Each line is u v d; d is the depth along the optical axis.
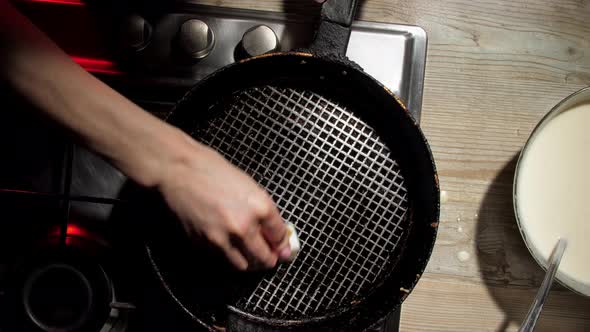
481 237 0.87
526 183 0.82
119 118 0.60
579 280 0.81
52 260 0.77
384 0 0.88
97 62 0.81
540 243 0.82
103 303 0.78
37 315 0.77
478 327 0.87
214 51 0.81
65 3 0.81
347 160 0.77
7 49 0.58
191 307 0.72
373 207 0.76
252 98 0.77
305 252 0.76
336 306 0.75
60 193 0.80
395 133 0.76
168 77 0.81
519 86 0.88
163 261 0.74
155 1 0.81
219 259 0.75
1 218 0.80
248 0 0.87
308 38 0.81
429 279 0.87
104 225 0.80
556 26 0.88
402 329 0.87
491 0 0.88
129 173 0.62
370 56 0.82
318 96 0.77
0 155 0.80
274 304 0.75
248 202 0.62
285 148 0.76
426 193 0.73
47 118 0.60
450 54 0.88
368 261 0.76
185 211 0.62
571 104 0.82
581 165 0.82
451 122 0.88
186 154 0.61
